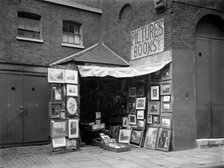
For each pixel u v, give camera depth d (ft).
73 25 43.73
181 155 29.55
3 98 35.47
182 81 33.42
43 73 38.96
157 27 35.47
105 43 45.93
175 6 33.53
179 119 32.83
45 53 39.42
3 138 35.14
